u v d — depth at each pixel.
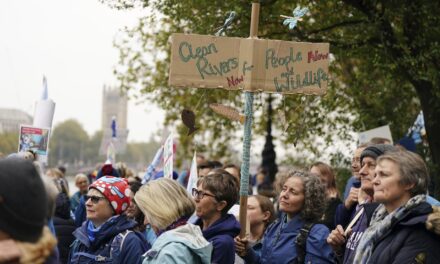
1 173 2.69
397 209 4.89
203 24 13.64
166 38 17.78
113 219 6.38
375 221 5.27
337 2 14.52
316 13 15.42
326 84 6.57
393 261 4.73
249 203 7.39
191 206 5.60
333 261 6.15
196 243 5.22
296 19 6.57
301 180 6.43
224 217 6.13
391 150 5.52
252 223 7.36
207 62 6.51
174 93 19.47
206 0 13.54
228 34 13.36
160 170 10.17
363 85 16.20
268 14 14.04
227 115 6.52
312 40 14.73
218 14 13.72
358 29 14.63
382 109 16.31
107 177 6.64
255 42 6.48
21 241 2.69
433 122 13.37
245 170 6.38
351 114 17.03
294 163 19.62
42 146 8.81
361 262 5.02
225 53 6.53
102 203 6.40
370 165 5.95
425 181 4.96
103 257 6.25
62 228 8.52
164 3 14.04
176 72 6.48
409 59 12.88
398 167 4.94
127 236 6.30
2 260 2.61
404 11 13.19
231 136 20.30
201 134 20.34
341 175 17.17
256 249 7.18
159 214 5.48
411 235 4.73
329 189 8.52
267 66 6.50
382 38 13.48
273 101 18.94
